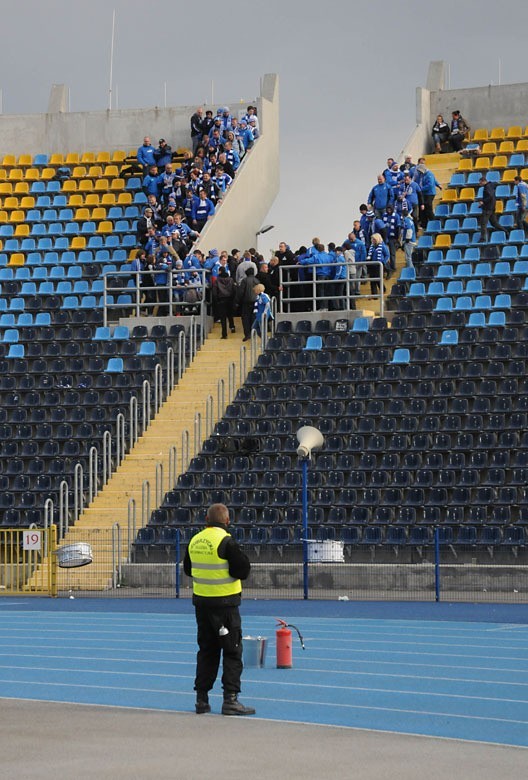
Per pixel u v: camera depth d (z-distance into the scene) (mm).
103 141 61719
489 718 18000
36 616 32906
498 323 45750
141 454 44438
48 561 38094
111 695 20344
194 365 47969
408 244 50094
